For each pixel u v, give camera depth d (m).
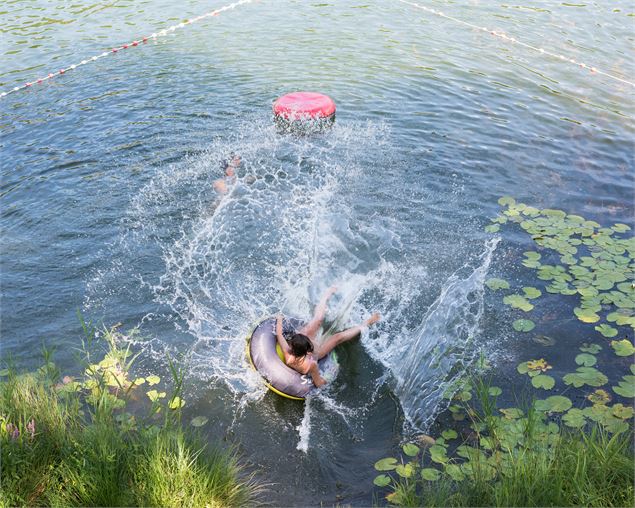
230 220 7.25
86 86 10.49
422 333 5.77
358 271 6.52
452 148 8.72
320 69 11.16
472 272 6.50
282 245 6.90
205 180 7.93
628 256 6.66
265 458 4.59
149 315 5.97
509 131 9.20
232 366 5.44
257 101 9.94
